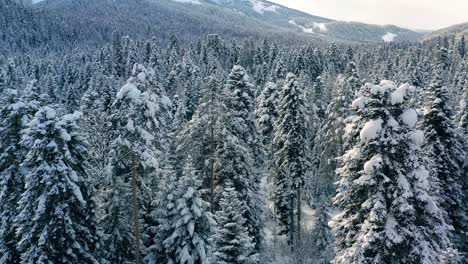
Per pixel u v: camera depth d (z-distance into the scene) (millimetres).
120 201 22438
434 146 22969
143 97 20891
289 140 33312
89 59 136500
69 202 19391
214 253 16797
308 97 58625
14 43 187750
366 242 13891
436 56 113188
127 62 109625
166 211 22078
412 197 14164
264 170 48969
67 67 115875
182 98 56375
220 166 27719
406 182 13664
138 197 23188
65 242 19000
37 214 18047
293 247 35719
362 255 14164
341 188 15781
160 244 22719
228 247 16609
